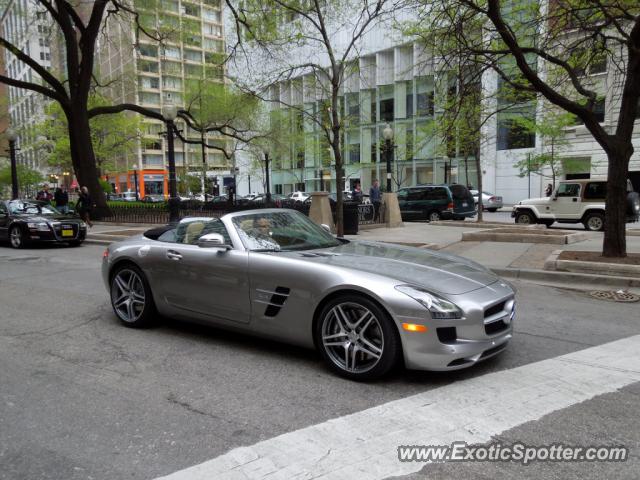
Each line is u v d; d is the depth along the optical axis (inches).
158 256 209.9
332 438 121.3
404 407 137.4
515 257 405.7
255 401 143.9
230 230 195.2
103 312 255.0
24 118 2103.8
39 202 612.1
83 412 138.3
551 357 178.1
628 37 347.6
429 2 397.1
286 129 1080.2
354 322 158.6
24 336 213.2
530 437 120.6
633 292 290.4
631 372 162.6
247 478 105.1
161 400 145.7
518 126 1136.8
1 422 133.0
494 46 563.8
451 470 107.2
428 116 1418.6
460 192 883.4
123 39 1056.2
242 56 784.9
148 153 3179.1
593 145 1179.9
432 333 144.3
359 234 623.5
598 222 688.4
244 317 183.6
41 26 1006.4
